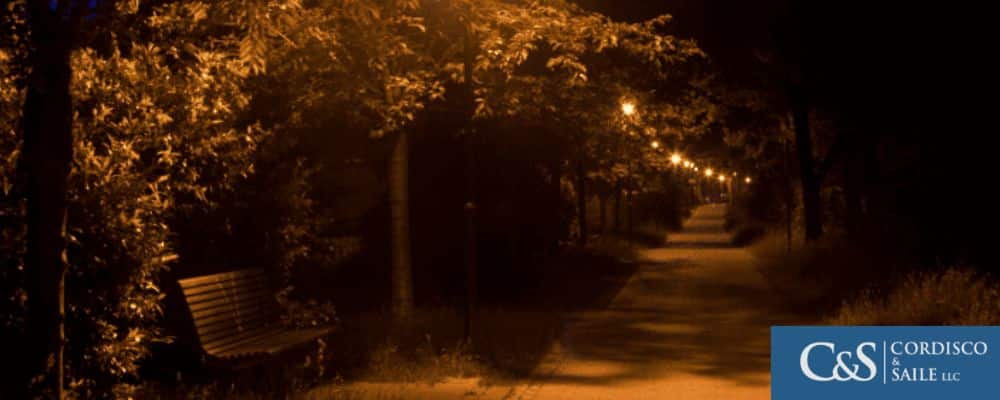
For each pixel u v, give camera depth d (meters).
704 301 21.14
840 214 38.25
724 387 11.13
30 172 6.23
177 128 9.24
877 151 27.30
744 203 60.22
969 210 21.44
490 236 20.20
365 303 17.62
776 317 17.94
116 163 8.11
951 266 16.20
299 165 13.69
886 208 25.16
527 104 15.60
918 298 15.03
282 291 12.47
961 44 22.06
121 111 8.55
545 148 20.03
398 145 14.66
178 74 9.28
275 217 13.08
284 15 7.96
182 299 10.01
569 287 24.09
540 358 13.08
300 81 12.57
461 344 12.86
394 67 12.00
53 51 6.27
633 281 26.38
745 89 28.77
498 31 12.02
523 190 21.34
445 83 15.91
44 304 6.22
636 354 13.73
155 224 8.45
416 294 19.03
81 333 8.18
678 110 24.89
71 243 7.81
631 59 18.23
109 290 8.20
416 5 9.35
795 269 25.81
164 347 10.62
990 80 21.91
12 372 6.95
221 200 12.22
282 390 9.99
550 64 13.02
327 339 12.79
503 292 20.00
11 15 6.70
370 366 11.48
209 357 9.82
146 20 8.42
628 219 44.47
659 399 10.47
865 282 19.03
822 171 30.70
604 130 19.38
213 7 7.84
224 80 9.88
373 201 19.64
